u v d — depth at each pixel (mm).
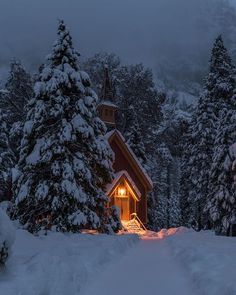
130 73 64562
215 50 48312
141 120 60781
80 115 21828
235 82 46938
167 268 10898
